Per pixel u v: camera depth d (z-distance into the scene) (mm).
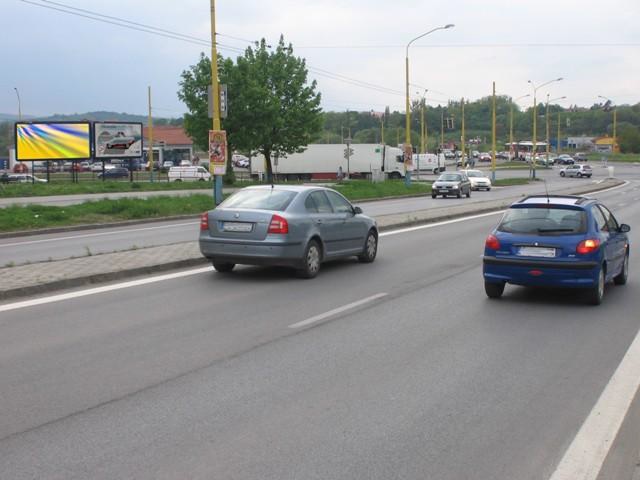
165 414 5797
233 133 57344
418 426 5578
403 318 9664
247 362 7367
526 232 10875
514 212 11227
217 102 28625
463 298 11219
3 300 10578
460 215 29234
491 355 7777
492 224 25562
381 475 4680
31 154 54406
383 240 19969
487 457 4996
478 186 59344
